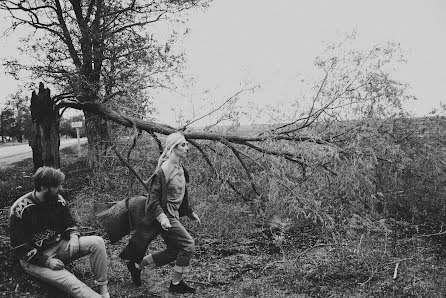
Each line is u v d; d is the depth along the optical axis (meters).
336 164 7.25
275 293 5.02
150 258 5.15
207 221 7.55
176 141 5.02
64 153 25.27
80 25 11.26
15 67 10.57
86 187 9.51
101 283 4.43
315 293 5.05
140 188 9.21
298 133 7.96
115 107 9.79
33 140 7.95
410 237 6.91
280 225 7.55
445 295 4.80
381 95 7.21
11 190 11.02
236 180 8.45
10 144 46.72
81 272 5.38
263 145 7.97
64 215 4.35
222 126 8.30
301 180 7.63
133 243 5.00
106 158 9.66
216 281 5.48
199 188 8.18
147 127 8.59
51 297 4.25
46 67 10.66
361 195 7.37
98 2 11.90
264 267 5.96
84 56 10.43
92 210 7.87
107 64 10.66
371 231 7.01
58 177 4.16
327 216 6.78
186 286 5.10
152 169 9.18
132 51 10.32
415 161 7.79
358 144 7.13
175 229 5.00
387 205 7.94
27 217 4.10
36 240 4.16
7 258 4.91
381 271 5.58
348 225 6.75
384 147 7.30
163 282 5.42
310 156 7.49
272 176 7.78
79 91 9.15
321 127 7.70
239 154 8.53
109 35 10.86
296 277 5.50
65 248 4.30
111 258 6.17
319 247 6.70
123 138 9.52
